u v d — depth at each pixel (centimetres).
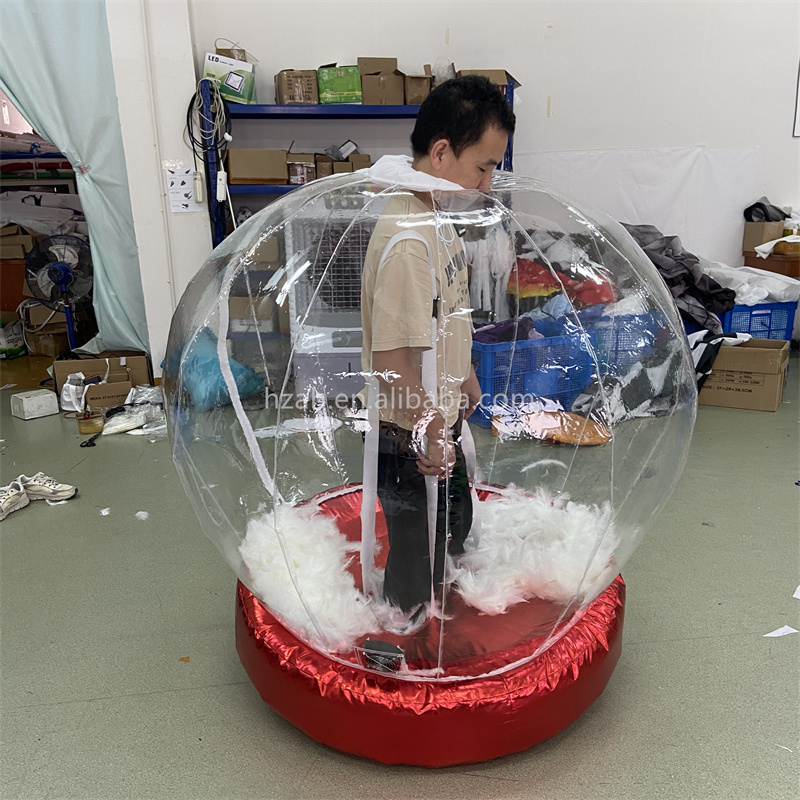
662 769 121
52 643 164
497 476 183
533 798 115
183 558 205
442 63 387
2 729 134
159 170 369
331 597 134
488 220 129
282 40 398
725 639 159
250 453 155
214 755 127
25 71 361
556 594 140
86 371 378
